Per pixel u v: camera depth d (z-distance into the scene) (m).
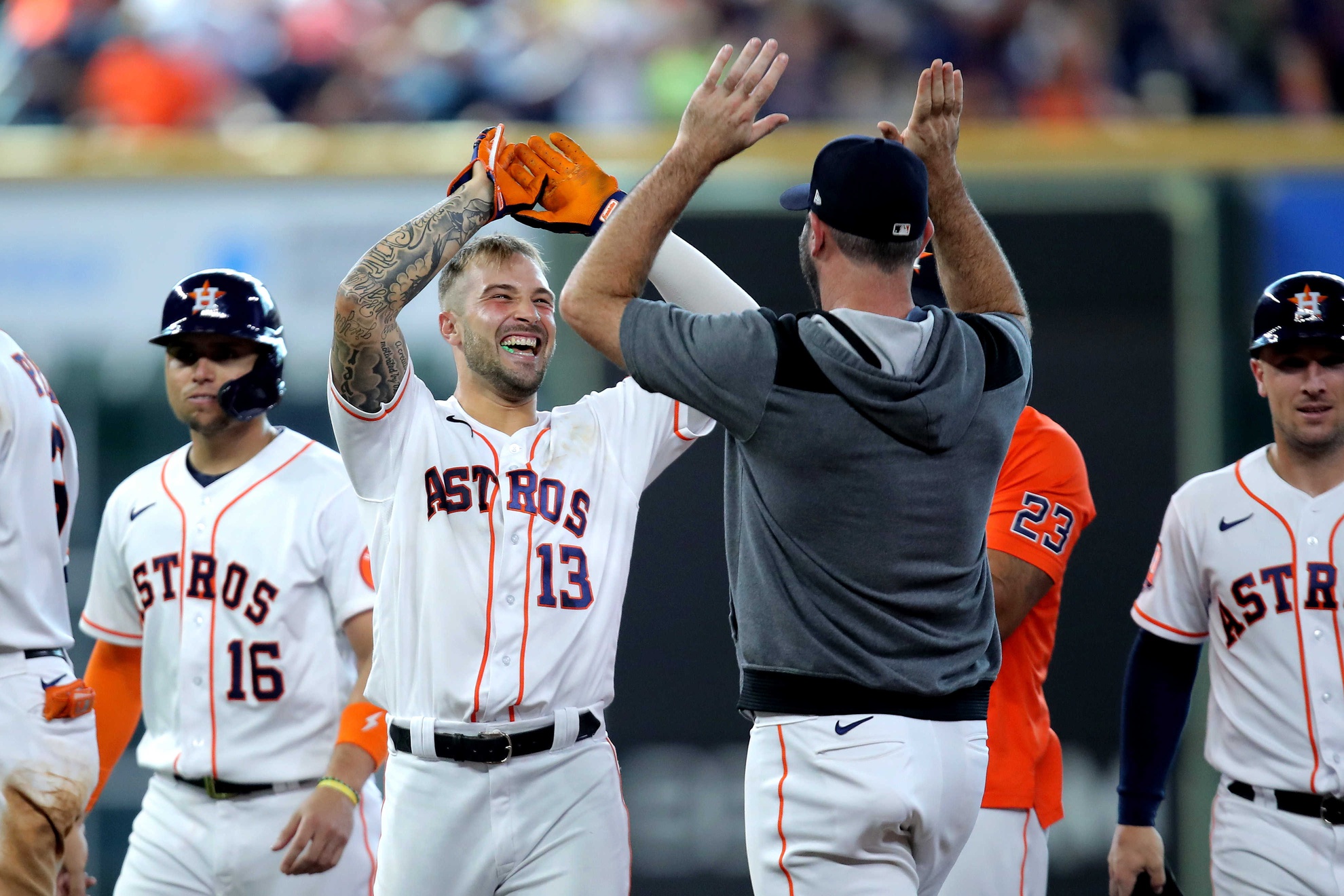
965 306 12.48
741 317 11.19
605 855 13.00
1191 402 25.20
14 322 25.75
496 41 35.16
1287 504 14.38
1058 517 14.00
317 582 15.35
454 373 25.20
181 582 15.27
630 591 24.44
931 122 12.30
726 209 25.59
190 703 15.11
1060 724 23.83
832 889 11.26
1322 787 13.78
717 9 36.22
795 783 11.32
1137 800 15.22
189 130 33.91
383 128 33.06
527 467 13.41
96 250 26.03
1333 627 13.98
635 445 13.96
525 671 12.80
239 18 34.88
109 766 15.93
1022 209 26.09
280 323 15.89
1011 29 36.03
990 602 11.91
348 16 35.22
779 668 11.35
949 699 11.39
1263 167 26.42
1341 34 36.44
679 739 24.33
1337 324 13.89
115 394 25.67
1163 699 15.16
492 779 12.73
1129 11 36.34
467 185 13.14
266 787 15.03
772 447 11.04
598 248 11.42
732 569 12.00
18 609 13.23
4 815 13.09
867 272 11.27
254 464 15.73
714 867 24.14
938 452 11.04
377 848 15.29
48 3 34.75
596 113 34.66
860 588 11.13
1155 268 25.91
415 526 13.12
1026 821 14.09
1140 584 24.25
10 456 13.12
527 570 13.05
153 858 15.10
